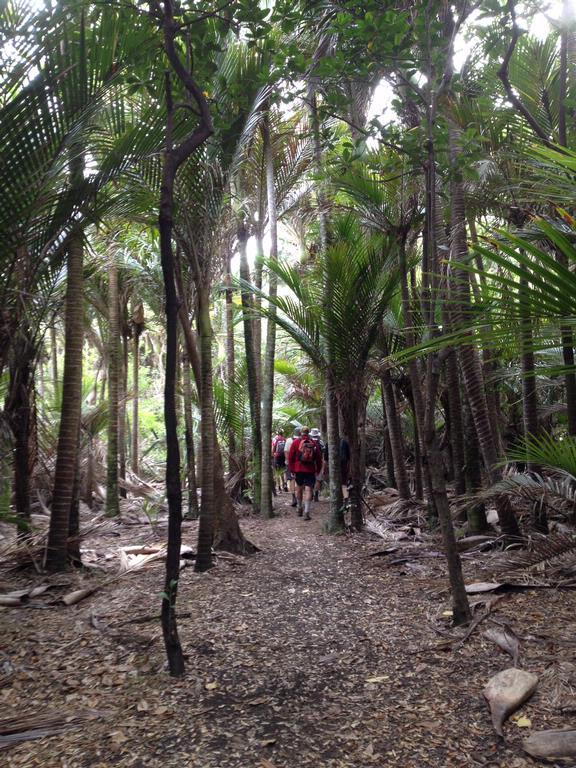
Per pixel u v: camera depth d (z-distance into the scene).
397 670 3.10
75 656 3.36
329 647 3.46
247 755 2.34
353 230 7.60
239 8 3.26
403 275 6.64
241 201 6.77
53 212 4.66
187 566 5.47
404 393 9.01
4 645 3.54
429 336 3.54
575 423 5.58
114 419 8.74
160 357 16.59
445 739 2.41
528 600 4.01
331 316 6.99
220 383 10.71
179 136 4.89
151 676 3.08
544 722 2.48
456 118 4.98
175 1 3.19
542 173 2.08
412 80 4.06
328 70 3.42
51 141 4.11
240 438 10.50
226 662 3.24
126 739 2.47
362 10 3.32
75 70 3.98
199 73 3.50
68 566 5.38
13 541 5.56
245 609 4.17
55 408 7.41
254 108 5.16
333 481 7.46
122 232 6.94
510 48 3.53
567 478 4.59
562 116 4.25
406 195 6.28
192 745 2.42
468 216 5.64
